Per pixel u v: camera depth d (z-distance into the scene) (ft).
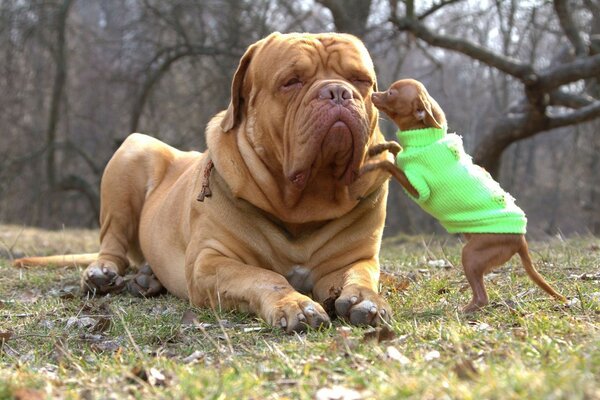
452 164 13.66
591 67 43.70
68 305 17.97
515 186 120.57
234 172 16.25
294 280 16.65
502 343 11.32
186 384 9.75
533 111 46.85
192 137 82.43
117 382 10.73
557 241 30.53
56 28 79.20
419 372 9.84
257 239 16.55
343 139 14.30
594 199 100.17
